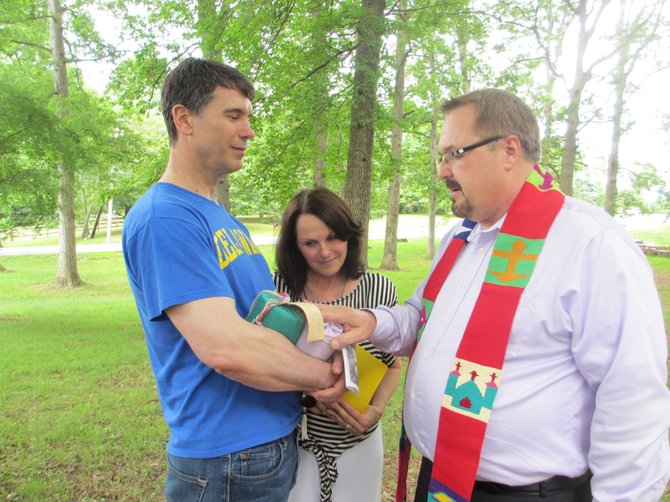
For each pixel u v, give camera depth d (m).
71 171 9.12
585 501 1.49
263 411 1.54
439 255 1.93
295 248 2.12
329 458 1.93
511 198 1.62
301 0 7.26
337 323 1.69
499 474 1.46
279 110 7.82
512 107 1.58
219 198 8.76
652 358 1.29
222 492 1.47
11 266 21.80
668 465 1.29
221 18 7.14
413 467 3.55
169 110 1.57
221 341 1.34
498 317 1.50
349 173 7.48
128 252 1.47
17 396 5.05
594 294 1.36
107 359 6.44
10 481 3.36
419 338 1.79
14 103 8.02
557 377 1.43
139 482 3.35
